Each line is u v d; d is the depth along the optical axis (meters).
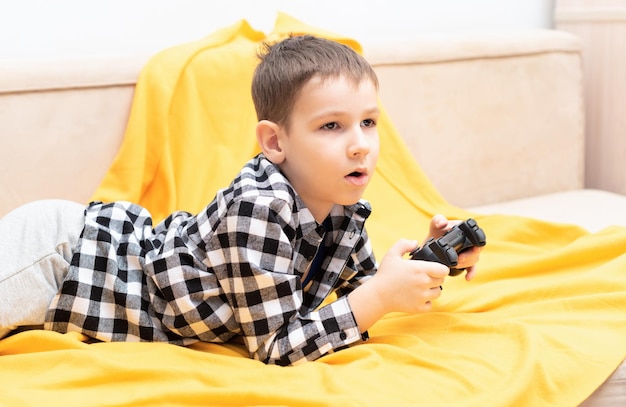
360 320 0.93
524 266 1.19
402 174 1.56
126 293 0.98
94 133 1.41
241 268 0.91
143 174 1.39
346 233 1.03
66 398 0.81
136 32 1.59
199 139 1.43
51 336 0.92
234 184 0.97
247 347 0.97
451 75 1.70
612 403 0.88
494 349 0.91
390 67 1.64
